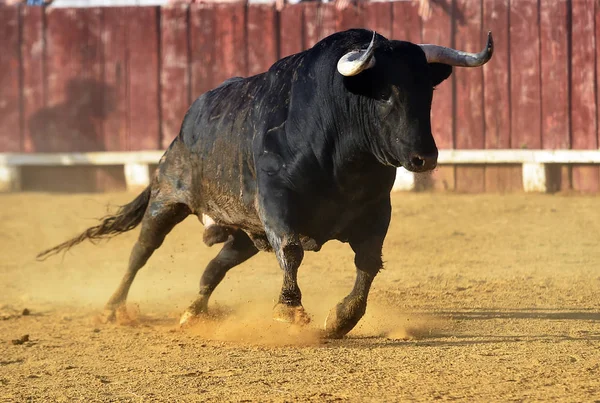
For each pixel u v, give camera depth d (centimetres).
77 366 1844
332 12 5006
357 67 1750
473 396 1510
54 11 5162
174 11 5112
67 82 5159
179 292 2947
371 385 1596
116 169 5103
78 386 1661
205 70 5103
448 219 4178
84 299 2841
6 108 5172
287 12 5044
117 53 5144
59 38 5159
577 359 1764
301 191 1945
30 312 2586
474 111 4928
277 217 1944
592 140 4869
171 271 3372
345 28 5006
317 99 1920
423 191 4856
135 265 2464
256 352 1933
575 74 4878
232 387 1612
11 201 4762
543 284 2825
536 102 4897
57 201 4769
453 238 3825
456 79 4934
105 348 2036
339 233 2033
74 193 5047
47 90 5169
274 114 1992
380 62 1802
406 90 1786
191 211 2384
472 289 2772
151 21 5122
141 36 5131
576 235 3809
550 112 4894
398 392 1545
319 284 2973
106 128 5150
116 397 1574
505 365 1725
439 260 3403
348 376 1669
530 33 4900
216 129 2206
